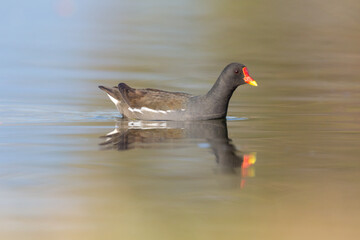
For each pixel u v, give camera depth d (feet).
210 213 29.50
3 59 79.00
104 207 30.25
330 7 125.90
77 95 60.64
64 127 47.78
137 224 28.04
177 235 26.78
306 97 61.52
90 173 35.40
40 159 38.22
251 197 31.68
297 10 123.54
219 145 42.22
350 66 79.20
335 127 48.29
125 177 34.78
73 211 29.68
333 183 33.81
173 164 37.37
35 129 46.88
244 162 37.93
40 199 31.27
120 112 53.57
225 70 51.08
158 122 50.34
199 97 51.55
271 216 29.17
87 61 79.30
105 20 114.01
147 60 80.89
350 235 26.86
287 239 26.45
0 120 49.70
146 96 52.26
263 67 77.92
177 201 31.09
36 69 73.31
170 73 73.41
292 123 49.90
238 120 51.29
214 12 123.24
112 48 88.79
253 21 113.19
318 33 102.47
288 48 91.20
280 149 41.16
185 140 43.78
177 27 107.45
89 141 43.14
